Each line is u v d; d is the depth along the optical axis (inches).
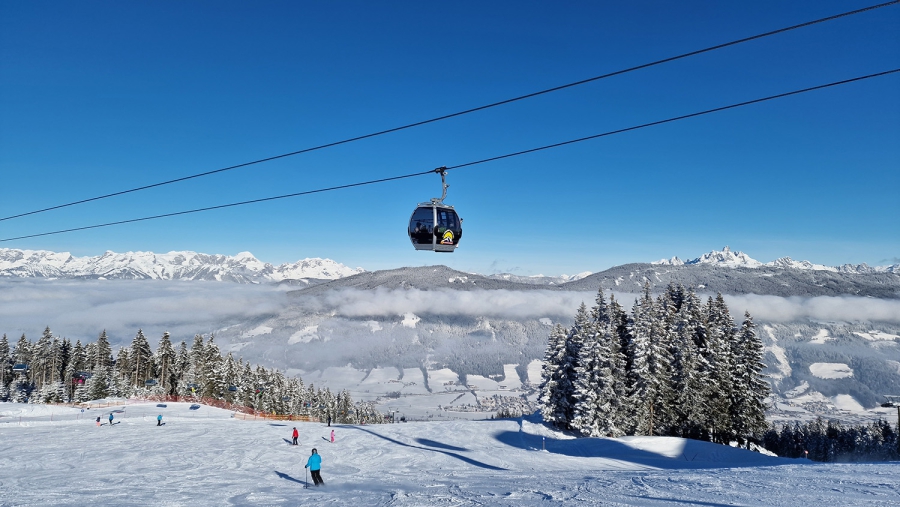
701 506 534.0
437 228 844.6
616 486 717.9
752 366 2461.9
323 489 954.7
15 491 886.4
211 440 1825.8
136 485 982.4
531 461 1644.9
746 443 2427.4
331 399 6791.3
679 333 2501.2
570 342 2524.6
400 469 1395.2
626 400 2358.5
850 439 3454.7
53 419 2559.1
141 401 3875.5
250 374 4763.8
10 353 5516.7
